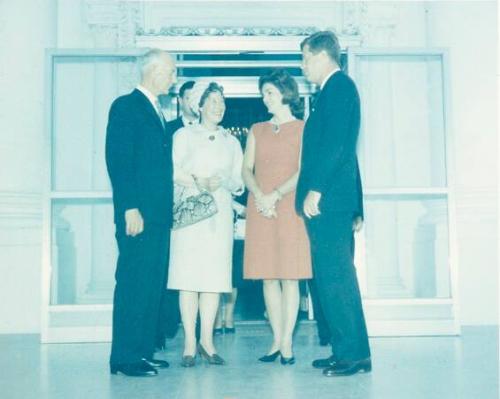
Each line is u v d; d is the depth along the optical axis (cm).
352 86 323
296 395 279
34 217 545
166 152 342
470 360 371
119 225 331
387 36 568
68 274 526
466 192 548
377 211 539
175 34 558
